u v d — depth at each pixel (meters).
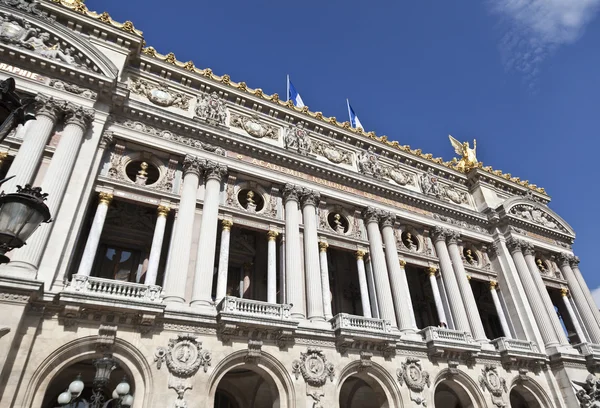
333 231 33.56
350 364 26.41
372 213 35.97
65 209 22.59
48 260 20.73
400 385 27.33
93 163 25.59
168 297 23.67
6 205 8.80
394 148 42.69
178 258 25.20
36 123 23.88
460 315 34.62
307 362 24.97
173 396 20.61
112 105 28.05
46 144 23.88
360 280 32.84
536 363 34.72
